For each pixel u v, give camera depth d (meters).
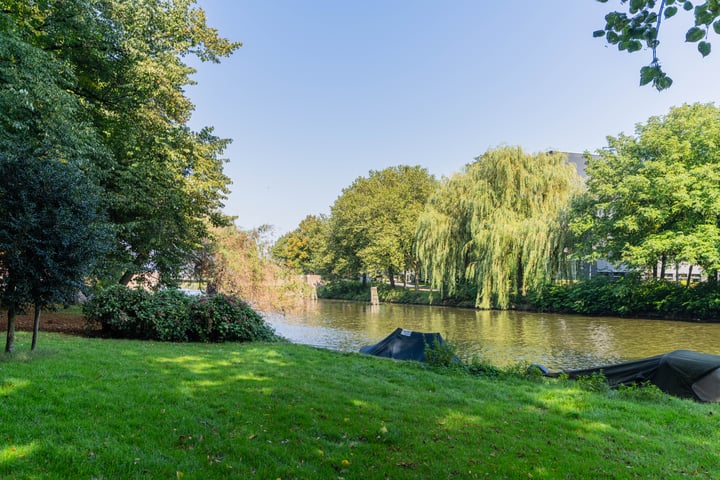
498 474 4.07
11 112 10.31
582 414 6.29
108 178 15.46
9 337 6.82
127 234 16.70
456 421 5.54
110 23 13.38
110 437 3.99
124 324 10.84
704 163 25.78
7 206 6.55
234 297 12.67
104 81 14.89
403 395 6.66
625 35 3.85
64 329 11.39
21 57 10.25
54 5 12.41
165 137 16.28
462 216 35.41
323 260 57.56
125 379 5.93
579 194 30.27
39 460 3.41
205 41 17.86
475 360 10.75
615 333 23.22
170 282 19.30
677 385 8.77
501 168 32.44
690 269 29.09
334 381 7.17
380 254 46.25
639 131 29.98
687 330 23.94
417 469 4.05
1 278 6.50
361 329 25.36
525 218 31.22
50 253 6.63
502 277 31.34
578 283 32.09
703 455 4.99
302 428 4.79
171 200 16.42
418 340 12.17
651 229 28.05
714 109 27.23
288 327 26.28
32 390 4.90
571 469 4.29
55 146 8.65
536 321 28.39
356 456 4.21
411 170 54.53
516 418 5.85
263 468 3.77
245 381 6.56
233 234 24.53
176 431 4.33
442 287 36.78
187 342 11.23
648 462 4.66
